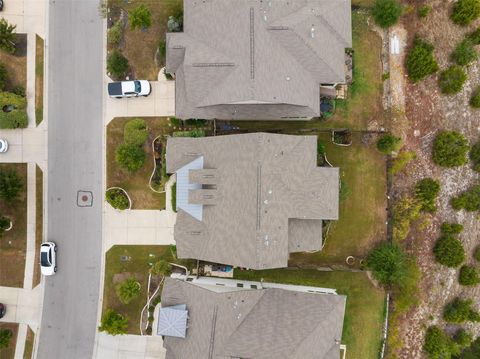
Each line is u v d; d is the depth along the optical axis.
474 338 46.31
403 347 43.22
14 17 41.72
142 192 41.31
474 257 46.16
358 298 41.66
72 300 41.28
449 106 44.66
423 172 43.44
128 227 41.34
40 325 41.31
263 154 34.88
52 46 41.59
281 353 34.88
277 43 36.72
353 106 41.78
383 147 40.66
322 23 37.34
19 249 41.50
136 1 41.56
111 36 40.72
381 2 40.19
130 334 41.19
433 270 44.06
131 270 41.28
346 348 41.53
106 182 41.41
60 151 41.50
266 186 34.81
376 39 42.28
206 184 37.00
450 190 44.75
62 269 41.28
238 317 35.22
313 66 37.28
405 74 42.91
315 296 36.69
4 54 41.59
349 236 41.69
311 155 37.41
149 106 41.41
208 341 34.56
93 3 41.59
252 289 36.56
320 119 41.41
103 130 41.44
